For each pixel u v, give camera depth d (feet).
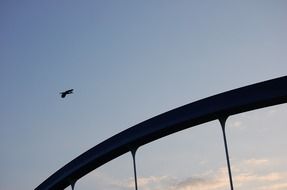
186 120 212.64
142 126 227.81
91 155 253.44
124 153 243.40
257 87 197.16
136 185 228.43
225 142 201.67
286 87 191.62
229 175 194.49
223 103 203.10
